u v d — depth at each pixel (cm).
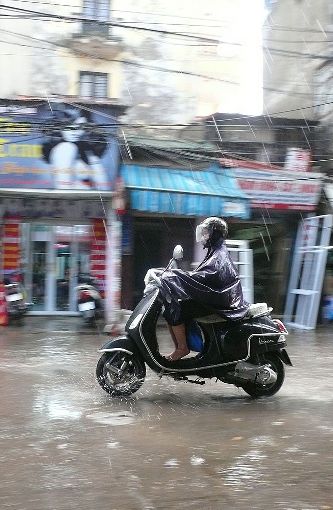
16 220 1381
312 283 1345
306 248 1388
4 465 395
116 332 1111
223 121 1596
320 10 1744
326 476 383
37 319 1348
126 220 1391
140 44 1853
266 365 605
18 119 1253
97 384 661
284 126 1570
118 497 343
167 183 1332
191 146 1458
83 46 1805
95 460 406
